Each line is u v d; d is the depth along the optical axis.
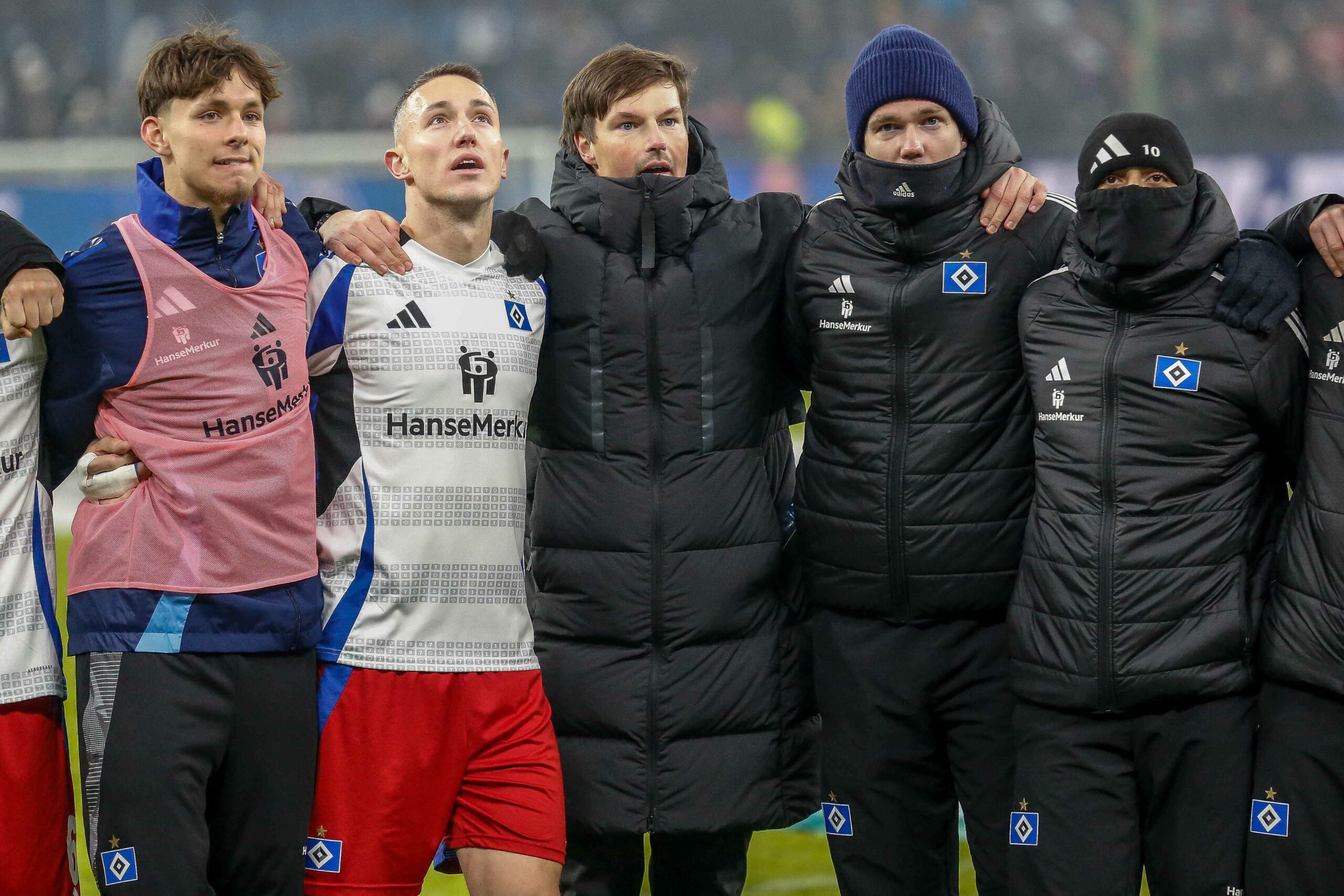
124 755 11.44
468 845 12.69
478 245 12.93
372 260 12.56
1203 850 12.02
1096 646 12.16
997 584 13.30
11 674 11.66
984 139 13.45
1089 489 12.34
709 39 81.31
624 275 13.64
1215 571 12.09
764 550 13.91
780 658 14.15
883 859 13.66
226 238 12.00
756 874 18.53
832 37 80.56
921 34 13.34
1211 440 12.16
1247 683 12.09
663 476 13.62
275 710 11.95
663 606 13.55
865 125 13.46
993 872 13.54
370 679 12.44
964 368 13.23
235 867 12.01
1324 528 11.74
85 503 11.98
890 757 13.59
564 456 13.87
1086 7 78.56
